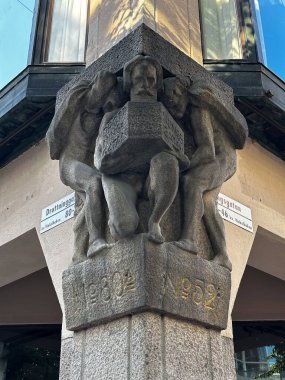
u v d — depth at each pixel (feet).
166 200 6.72
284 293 16.75
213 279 7.27
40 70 12.66
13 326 18.34
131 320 6.50
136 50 7.72
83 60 13.23
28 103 12.41
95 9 11.98
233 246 11.00
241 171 12.38
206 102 7.93
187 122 8.09
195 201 7.43
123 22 10.75
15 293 16.88
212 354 7.02
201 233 7.72
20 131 13.48
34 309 17.02
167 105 7.65
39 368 19.83
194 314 6.84
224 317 7.34
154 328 6.35
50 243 11.63
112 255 6.81
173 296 6.57
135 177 7.20
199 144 7.98
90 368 6.84
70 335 7.93
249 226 11.73
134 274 6.41
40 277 16.53
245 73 12.14
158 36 8.02
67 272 7.56
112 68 8.06
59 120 8.12
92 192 7.44
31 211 12.85
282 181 13.66
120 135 6.75
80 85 8.01
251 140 13.15
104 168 7.04
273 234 12.59
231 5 13.82
